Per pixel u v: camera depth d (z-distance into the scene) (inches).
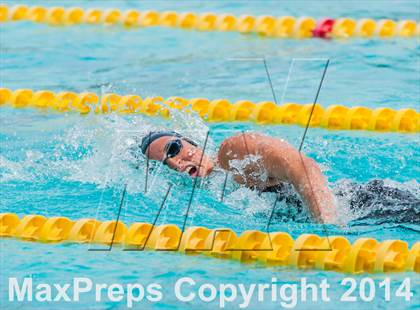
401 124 794.8
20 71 1013.8
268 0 1414.9
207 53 1093.8
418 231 531.5
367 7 1328.7
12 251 506.0
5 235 533.0
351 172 666.2
